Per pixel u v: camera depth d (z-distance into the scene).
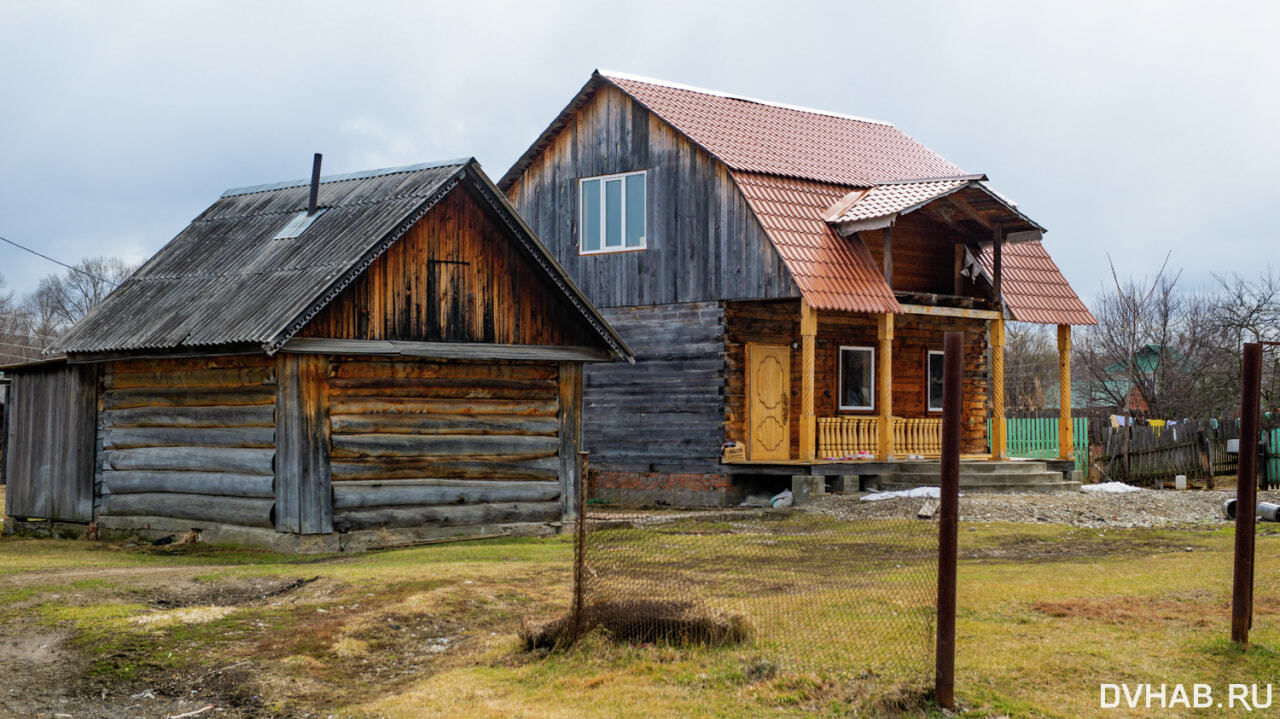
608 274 28.14
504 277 19.88
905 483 25.52
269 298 17.81
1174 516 22.17
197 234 22.66
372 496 17.92
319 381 17.59
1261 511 21.27
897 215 25.28
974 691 9.38
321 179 22.31
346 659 10.53
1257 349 10.77
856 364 28.72
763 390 26.95
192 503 18.66
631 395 27.41
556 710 8.95
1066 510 22.27
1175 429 32.81
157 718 9.14
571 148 29.08
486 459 19.31
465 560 15.91
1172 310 47.31
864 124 34.75
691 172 26.66
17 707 9.37
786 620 11.35
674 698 9.20
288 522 17.31
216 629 11.30
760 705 9.06
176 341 17.89
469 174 19.14
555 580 13.78
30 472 21.62
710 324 26.23
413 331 18.67
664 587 12.09
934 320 29.98
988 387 34.75
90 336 20.05
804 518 21.11
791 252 24.86
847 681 9.50
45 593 12.80
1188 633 11.03
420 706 9.12
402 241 18.61
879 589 12.84
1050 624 11.43
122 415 19.89
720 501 25.75
